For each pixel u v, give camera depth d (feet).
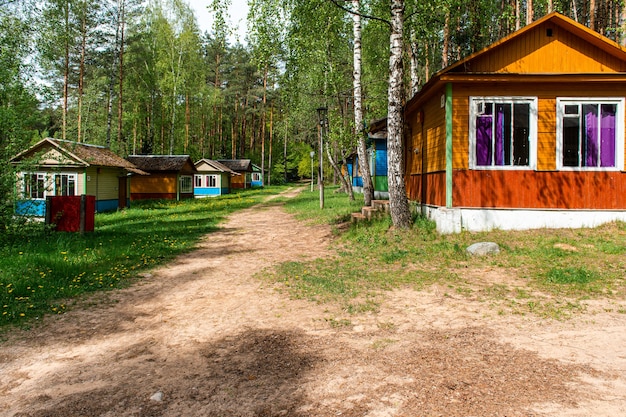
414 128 48.75
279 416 10.95
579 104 34.91
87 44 112.47
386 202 48.29
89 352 15.80
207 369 14.05
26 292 23.11
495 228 34.94
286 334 16.99
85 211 47.21
